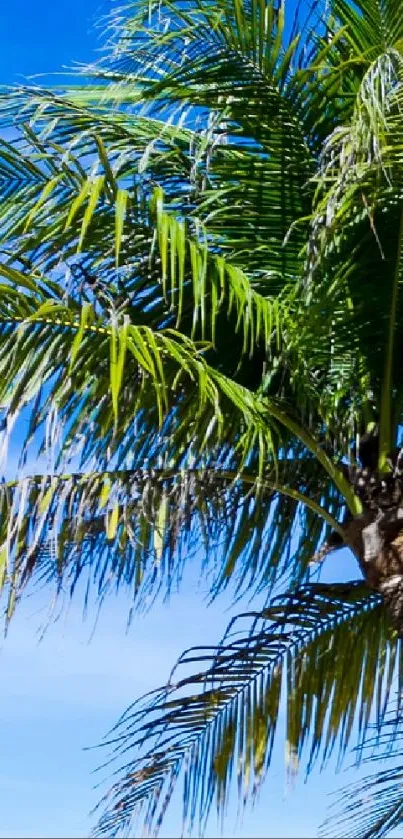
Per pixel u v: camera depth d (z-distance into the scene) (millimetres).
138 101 4715
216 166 4793
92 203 3650
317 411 4773
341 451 4781
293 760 5109
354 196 4168
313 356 4652
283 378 4676
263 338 4801
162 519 4531
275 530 5355
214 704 5250
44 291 4234
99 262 4492
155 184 4316
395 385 4930
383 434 4777
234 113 4648
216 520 4980
